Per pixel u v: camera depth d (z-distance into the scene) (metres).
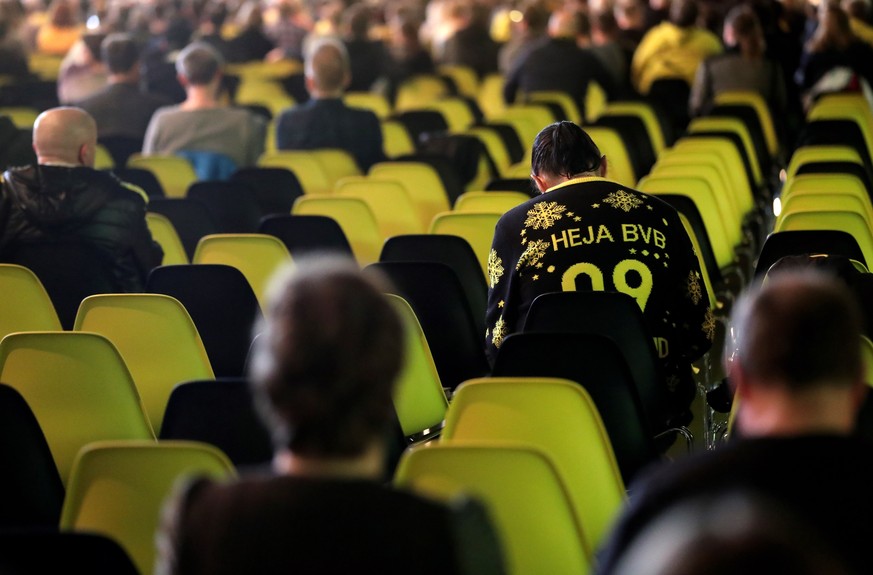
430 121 19.52
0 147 13.14
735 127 17.06
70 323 10.17
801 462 4.09
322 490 3.67
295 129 16.22
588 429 6.07
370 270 9.36
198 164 15.66
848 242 8.85
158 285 9.12
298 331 3.67
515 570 5.39
